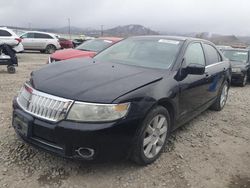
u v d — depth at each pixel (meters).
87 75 4.11
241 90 11.12
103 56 5.32
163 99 4.14
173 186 3.78
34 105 3.76
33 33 24.88
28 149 4.37
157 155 4.33
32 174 3.80
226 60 7.17
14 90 8.09
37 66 14.72
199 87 5.32
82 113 3.52
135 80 4.06
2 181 3.63
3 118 5.58
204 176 4.08
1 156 4.17
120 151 3.67
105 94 3.64
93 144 3.50
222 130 5.88
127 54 5.18
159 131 4.27
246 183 4.00
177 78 4.58
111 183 3.73
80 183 3.69
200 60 5.66
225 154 4.80
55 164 4.04
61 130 3.50
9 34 17.19
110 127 3.51
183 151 4.74
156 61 4.85
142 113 3.78
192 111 5.28
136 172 4.00
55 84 3.85
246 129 6.08
